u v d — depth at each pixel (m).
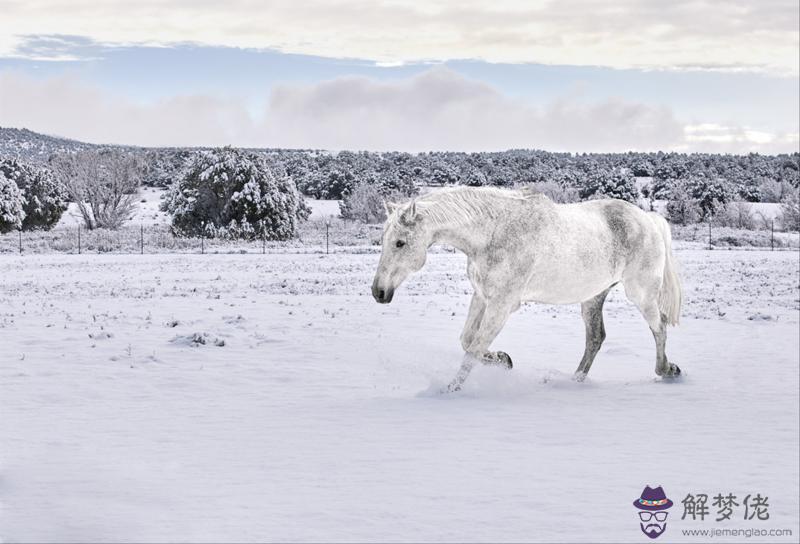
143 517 5.59
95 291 24.72
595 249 11.13
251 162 51.59
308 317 18.84
